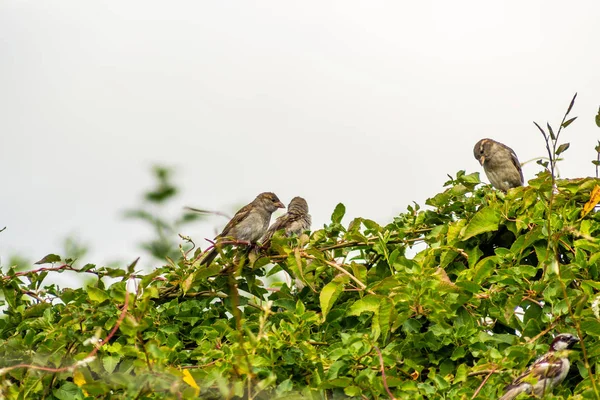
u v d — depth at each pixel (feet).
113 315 36.96
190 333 39.73
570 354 32.76
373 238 41.98
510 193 40.32
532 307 36.65
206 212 34.65
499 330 37.88
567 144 37.32
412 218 43.73
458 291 36.14
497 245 42.39
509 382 33.30
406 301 35.63
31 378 36.65
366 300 36.01
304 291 41.19
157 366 31.27
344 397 33.68
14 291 41.37
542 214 39.93
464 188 43.62
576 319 32.35
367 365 33.45
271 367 34.01
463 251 40.24
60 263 42.60
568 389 34.50
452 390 33.27
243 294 42.45
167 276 40.57
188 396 30.04
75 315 37.37
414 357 36.06
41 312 40.52
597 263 37.45
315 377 33.88
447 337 35.68
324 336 37.63
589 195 41.09
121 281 39.93
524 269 36.96
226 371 32.73
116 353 35.68
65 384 36.83
